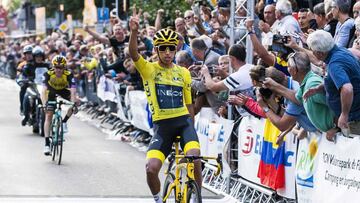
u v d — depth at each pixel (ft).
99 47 125.90
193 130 48.88
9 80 256.73
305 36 60.95
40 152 84.48
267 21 68.39
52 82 81.92
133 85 97.40
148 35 94.53
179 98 49.29
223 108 64.95
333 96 45.11
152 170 47.73
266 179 55.67
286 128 49.83
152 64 49.57
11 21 388.16
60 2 260.21
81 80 139.33
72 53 141.49
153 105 49.08
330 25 59.82
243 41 72.64
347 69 44.60
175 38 49.14
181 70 49.98
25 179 67.05
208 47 70.64
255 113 56.80
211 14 84.38
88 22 155.84
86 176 69.31
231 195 61.46
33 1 277.23
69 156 82.23
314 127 48.11
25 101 103.60
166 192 50.14
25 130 107.96
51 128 79.66
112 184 65.41
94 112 129.39
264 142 55.93
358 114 45.55
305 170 49.39
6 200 57.47
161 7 125.70
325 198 46.62
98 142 95.96
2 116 129.59
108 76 112.47
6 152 84.17
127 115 99.19
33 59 103.96
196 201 44.62
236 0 72.54
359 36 49.60
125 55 96.73
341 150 44.65
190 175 46.09
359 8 54.85
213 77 69.21
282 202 54.29
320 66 52.70
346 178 44.06
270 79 49.49
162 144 48.67
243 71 60.44
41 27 225.56
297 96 48.34
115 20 106.52
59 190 62.08
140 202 57.98
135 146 92.22
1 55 294.66
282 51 58.49
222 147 63.93
